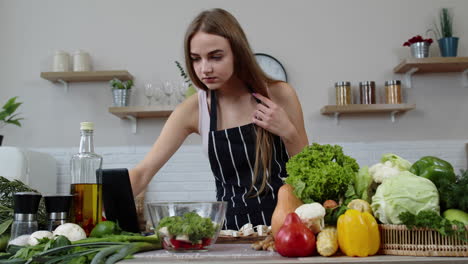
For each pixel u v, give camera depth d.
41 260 0.95
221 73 1.47
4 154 3.46
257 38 4.12
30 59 4.20
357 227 0.92
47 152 4.11
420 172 1.04
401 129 4.02
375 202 0.99
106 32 4.20
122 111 3.88
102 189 1.33
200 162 4.09
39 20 4.23
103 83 4.18
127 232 1.25
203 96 1.79
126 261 0.90
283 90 1.79
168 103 4.00
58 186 4.08
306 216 0.97
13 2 4.25
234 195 1.75
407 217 0.93
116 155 4.10
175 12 4.20
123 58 4.16
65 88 4.16
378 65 4.07
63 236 1.03
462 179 0.99
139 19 4.20
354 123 4.03
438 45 4.04
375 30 4.10
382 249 0.96
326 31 4.11
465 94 4.04
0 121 4.13
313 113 4.05
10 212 1.33
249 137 1.73
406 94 4.04
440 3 4.10
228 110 1.78
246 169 1.75
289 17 4.13
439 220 0.91
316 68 4.08
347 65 4.08
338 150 1.13
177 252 1.05
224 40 1.46
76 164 1.33
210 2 4.18
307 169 1.09
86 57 4.07
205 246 1.06
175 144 1.82
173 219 1.05
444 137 4.01
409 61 3.79
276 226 1.09
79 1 4.23
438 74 4.06
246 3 4.16
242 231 1.32
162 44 4.17
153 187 4.06
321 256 0.95
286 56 4.10
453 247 0.91
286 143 1.66
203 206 1.07
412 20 4.09
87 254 0.97
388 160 1.16
